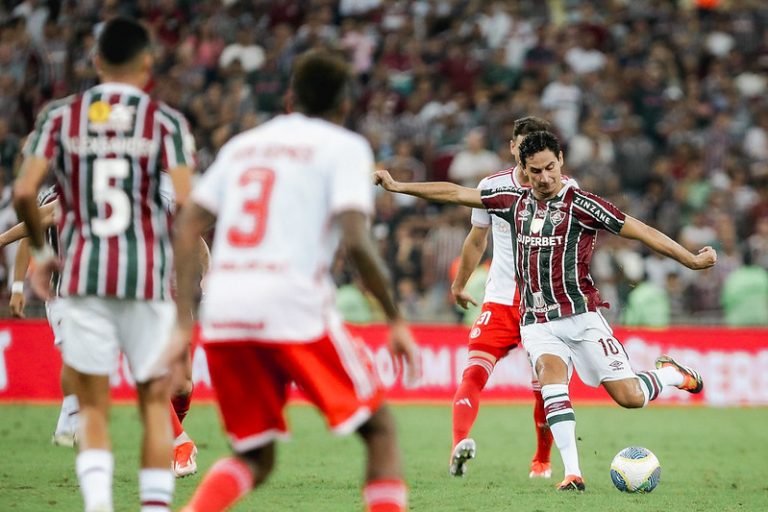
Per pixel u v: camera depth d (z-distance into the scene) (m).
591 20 71.31
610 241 51.94
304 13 70.69
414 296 51.53
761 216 59.94
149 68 17.50
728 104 68.12
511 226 24.30
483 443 34.28
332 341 14.74
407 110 64.31
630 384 23.72
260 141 15.15
